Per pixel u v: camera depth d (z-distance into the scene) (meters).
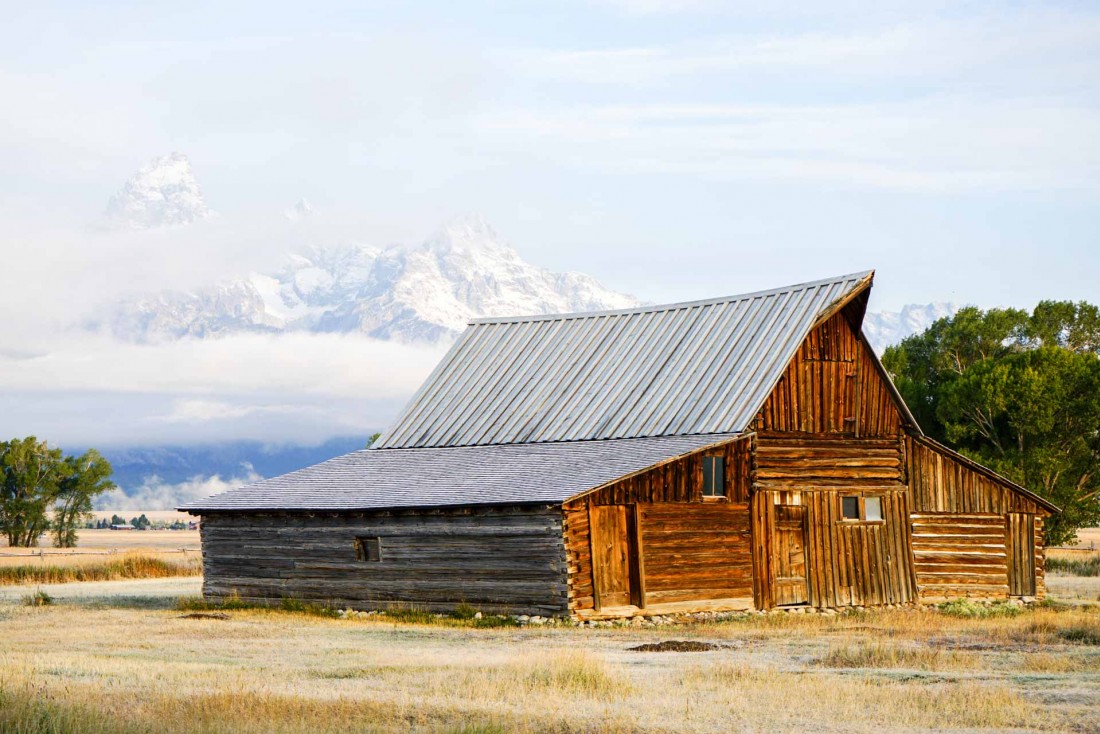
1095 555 86.44
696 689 26.00
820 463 50.72
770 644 35.75
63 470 131.75
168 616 44.50
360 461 56.41
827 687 25.95
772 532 48.91
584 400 54.19
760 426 49.28
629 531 44.81
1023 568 54.88
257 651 33.53
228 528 52.41
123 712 22.59
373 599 47.72
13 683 25.09
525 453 51.09
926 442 53.75
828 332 51.97
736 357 51.62
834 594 50.19
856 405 52.19
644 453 46.31
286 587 50.25
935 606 52.53
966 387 86.12
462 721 22.44
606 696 25.11
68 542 132.62
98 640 36.25
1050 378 84.44
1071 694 25.47
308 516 49.88
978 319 101.00
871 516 52.09
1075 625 38.75
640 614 44.25
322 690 25.77
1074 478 85.88
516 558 44.06
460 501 44.62
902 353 100.06
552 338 59.81
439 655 32.62
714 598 46.66
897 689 25.70
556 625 42.34
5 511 129.62
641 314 58.47
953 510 53.88
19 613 45.50
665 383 52.59
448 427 56.94
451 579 45.72
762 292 54.81
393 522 47.47
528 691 25.72
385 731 21.38
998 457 86.31
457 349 62.41
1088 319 100.75
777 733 21.52
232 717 22.03
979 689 25.61
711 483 47.66
